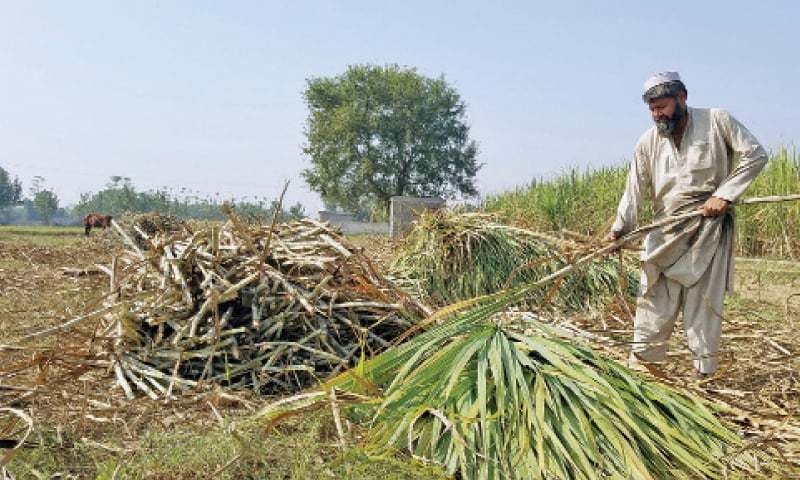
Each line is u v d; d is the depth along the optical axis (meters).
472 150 63.28
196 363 4.35
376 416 3.17
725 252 3.92
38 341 5.18
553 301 7.99
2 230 33.31
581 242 5.06
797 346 5.02
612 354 4.07
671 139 3.99
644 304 4.17
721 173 3.92
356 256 5.18
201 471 2.84
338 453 2.99
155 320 4.38
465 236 8.45
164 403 3.82
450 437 3.05
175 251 5.00
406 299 5.09
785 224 12.81
